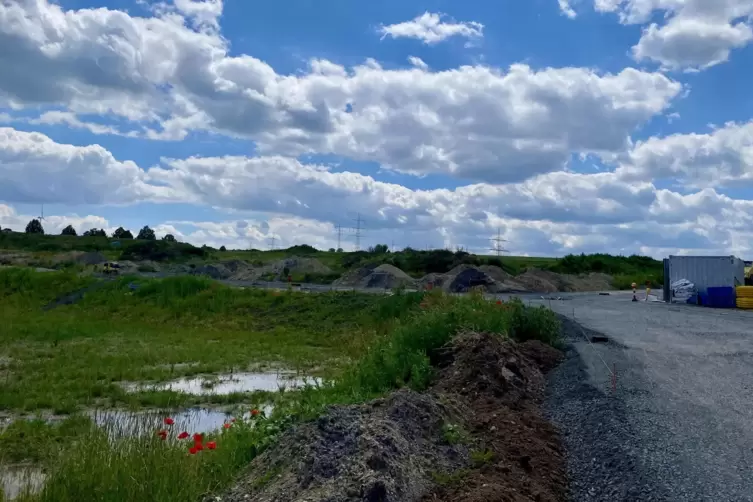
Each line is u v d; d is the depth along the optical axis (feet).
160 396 47.19
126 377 57.41
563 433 28.58
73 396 48.14
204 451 26.76
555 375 40.55
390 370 39.52
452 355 41.14
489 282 161.48
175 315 112.88
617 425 27.78
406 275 177.88
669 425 27.86
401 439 23.06
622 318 78.07
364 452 21.45
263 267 222.69
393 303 93.15
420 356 39.88
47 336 85.81
